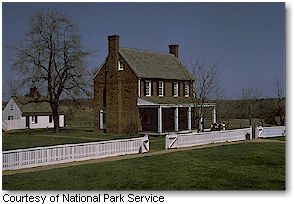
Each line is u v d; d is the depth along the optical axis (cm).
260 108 6191
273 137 3738
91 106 7156
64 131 5041
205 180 1578
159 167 1841
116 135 4225
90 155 2145
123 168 1805
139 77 4472
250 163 2031
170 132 4384
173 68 5169
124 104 4594
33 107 6588
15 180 1530
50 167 1853
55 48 4862
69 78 4934
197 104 4581
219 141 3155
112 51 4697
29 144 3281
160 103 4309
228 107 6669
